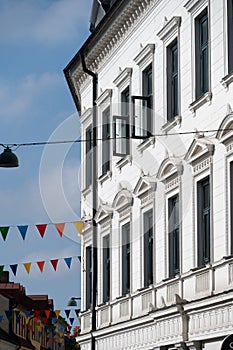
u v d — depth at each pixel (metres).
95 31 44.81
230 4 30.98
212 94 31.91
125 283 42.25
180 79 35.22
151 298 37.91
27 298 99.56
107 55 45.38
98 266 46.25
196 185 33.25
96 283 46.47
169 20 36.12
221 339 30.73
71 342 105.88
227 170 30.41
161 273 36.75
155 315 36.41
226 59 30.78
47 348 114.31
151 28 38.88
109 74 45.16
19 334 98.25
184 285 34.09
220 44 31.31
